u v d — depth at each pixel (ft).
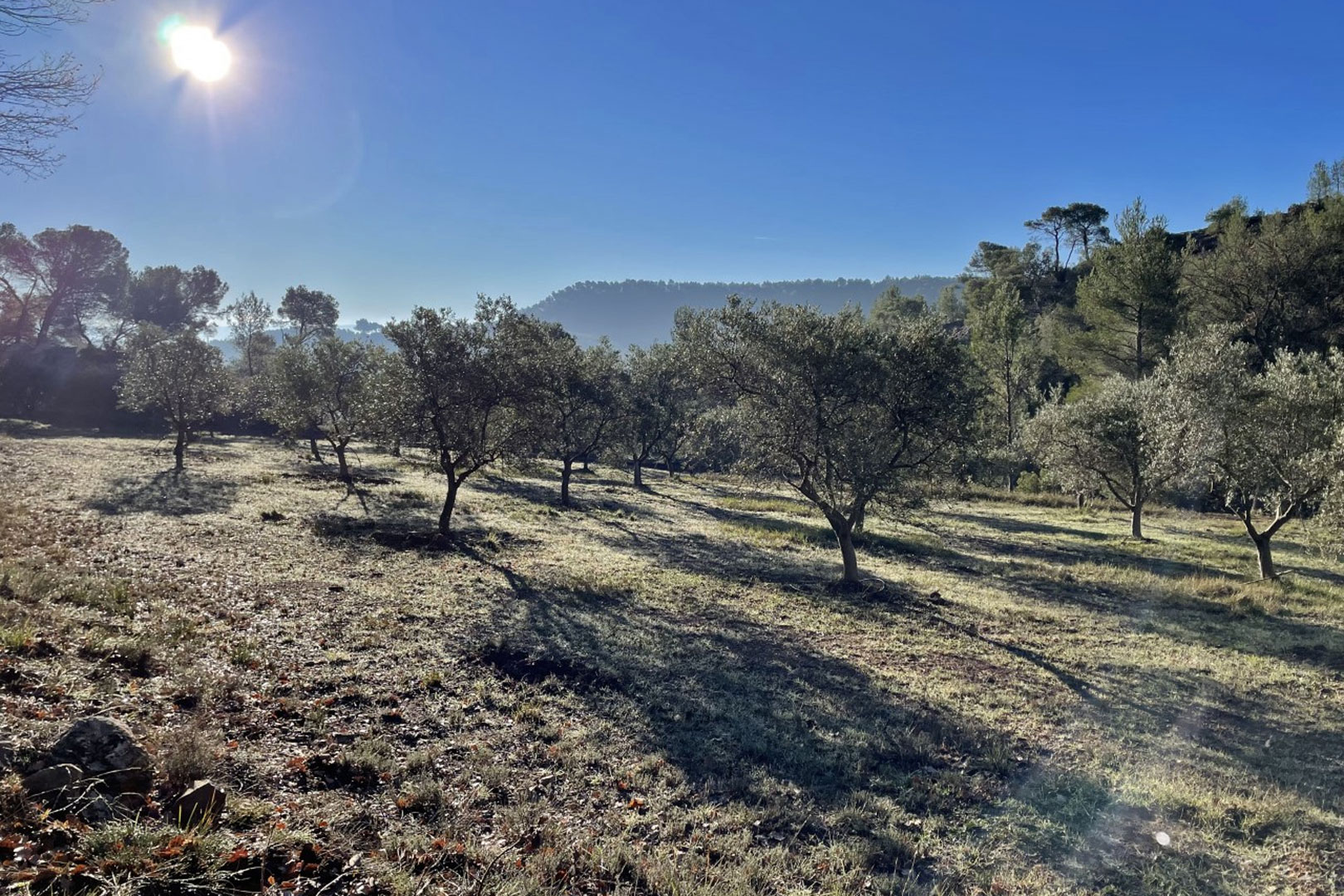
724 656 42.50
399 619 43.88
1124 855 23.18
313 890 16.43
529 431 78.02
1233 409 77.05
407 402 73.31
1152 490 112.57
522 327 76.95
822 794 26.50
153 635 32.19
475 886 17.97
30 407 193.77
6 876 13.53
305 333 319.68
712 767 27.96
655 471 219.20
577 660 39.52
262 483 106.93
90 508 70.38
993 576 78.43
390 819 21.30
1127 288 163.32
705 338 64.03
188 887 15.12
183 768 19.90
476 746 27.48
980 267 318.45
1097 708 37.68
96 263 231.50
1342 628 57.57
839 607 57.88
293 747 24.76
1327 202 169.17
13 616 29.96
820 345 59.31
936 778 28.45
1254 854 23.45
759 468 65.98
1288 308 160.97
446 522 77.15
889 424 63.93
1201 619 59.67
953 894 20.62
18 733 19.48
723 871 20.44
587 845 21.42
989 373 198.29
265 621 39.40
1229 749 32.76
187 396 117.70
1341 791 28.60
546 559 69.41
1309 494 70.85
